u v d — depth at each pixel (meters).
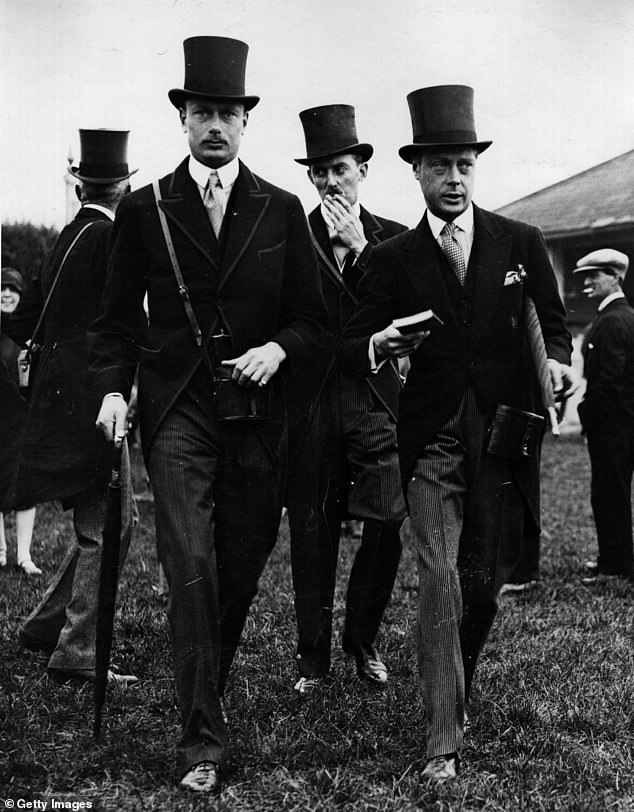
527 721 3.60
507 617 5.26
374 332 3.52
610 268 6.73
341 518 4.31
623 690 3.96
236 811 2.90
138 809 2.89
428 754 3.15
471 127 3.45
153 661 4.26
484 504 3.39
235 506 3.37
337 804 2.95
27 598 5.35
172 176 3.47
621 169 14.38
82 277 4.16
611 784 3.12
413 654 4.49
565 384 3.35
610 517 6.36
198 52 3.37
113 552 3.25
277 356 3.34
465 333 3.40
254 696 3.83
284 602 5.38
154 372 3.34
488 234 3.47
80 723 3.54
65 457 4.05
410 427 3.42
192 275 3.36
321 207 4.46
